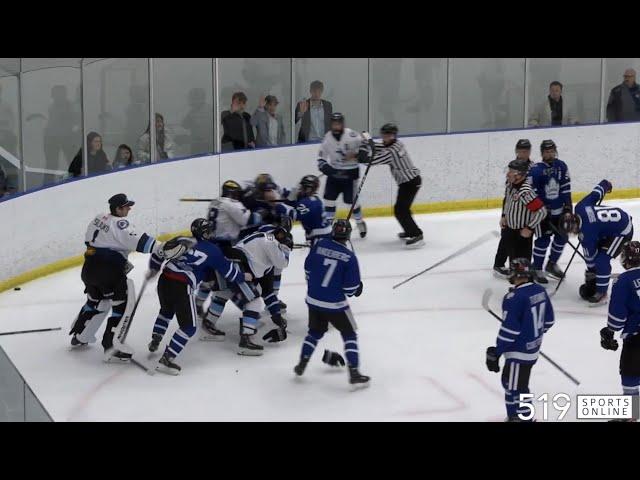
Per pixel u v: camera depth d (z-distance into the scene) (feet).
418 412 37.45
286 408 37.86
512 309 34.58
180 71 62.59
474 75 71.00
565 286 53.21
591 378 40.88
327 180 60.34
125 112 60.39
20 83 54.39
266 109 66.13
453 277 54.85
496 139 70.74
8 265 52.75
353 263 38.47
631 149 73.51
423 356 43.24
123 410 37.63
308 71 67.41
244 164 64.95
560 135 72.18
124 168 59.26
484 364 42.34
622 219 47.80
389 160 59.06
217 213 45.42
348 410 37.65
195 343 44.83
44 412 33.94
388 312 49.06
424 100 70.33
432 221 67.62
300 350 43.98
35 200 54.29
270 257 43.14
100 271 41.55
